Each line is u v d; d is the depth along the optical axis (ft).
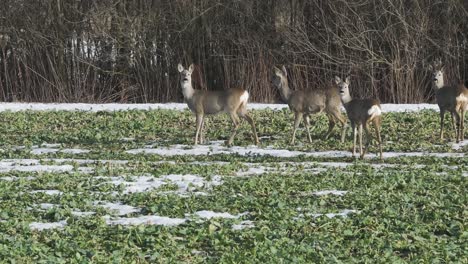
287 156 96.68
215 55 170.81
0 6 172.65
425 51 166.40
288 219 61.72
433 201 67.97
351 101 94.73
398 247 54.34
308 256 51.49
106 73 172.55
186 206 66.69
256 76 167.12
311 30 170.40
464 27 167.22
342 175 80.48
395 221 60.75
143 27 171.73
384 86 166.50
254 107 145.59
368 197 69.72
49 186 76.33
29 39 170.50
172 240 55.26
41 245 54.13
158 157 95.91
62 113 137.28
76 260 50.16
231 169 85.76
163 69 172.55
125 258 51.24
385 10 164.76
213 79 172.14
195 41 171.73
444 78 166.81
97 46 172.35
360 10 166.71
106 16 171.53
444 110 108.17
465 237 57.21
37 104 157.99
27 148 104.17
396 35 165.17
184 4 171.01
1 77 172.55
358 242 55.21
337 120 109.19
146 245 54.44
